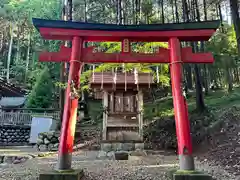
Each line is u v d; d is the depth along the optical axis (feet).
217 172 17.99
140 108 30.01
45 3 86.79
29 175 17.90
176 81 15.87
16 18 95.50
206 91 56.59
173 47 16.55
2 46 111.24
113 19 69.51
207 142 29.48
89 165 22.25
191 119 36.76
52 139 37.47
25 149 39.34
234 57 48.14
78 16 73.26
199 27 16.74
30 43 106.11
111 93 31.09
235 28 24.59
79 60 16.29
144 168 20.18
